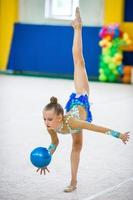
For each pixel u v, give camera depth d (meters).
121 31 14.39
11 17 16.59
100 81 14.60
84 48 15.30
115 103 10.00
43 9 16.27
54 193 4.19
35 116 8.21
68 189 4.25
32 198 4.03
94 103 9.92
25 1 16.50
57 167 5.05
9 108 9.02
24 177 4.65
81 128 3.93
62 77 15.58
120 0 14.72
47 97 10.69
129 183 4.55
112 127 7.43
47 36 15.93
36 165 3.96
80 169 5.01
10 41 16.72
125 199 4.06
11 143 6.12
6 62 16.89
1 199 3.98
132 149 6.00
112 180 4.64
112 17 14.91
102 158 5.50
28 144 6.09
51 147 4.21
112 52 14.10
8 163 5.15
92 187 4.39
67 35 15.56
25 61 16.42
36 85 13.14
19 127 7.21
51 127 3.90
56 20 16.09
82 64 4.64
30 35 16.22
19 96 10.75
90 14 15.50
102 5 15.24
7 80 14.27
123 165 5.21
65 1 15.93
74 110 4.20
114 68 14.27
